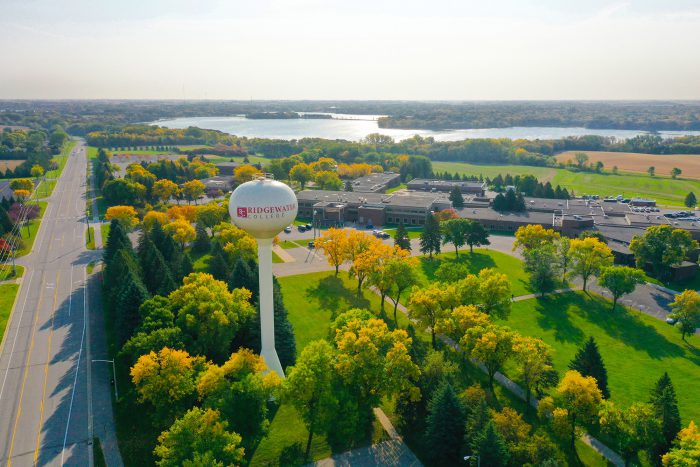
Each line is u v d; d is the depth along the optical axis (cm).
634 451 5900
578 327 9969
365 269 10638
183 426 5444
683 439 5253
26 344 9012
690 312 9375
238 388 6141
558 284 12306
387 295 11350
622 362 8650
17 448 6384
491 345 7031
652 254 13038
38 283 12056
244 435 6069
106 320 9969
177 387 6288
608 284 10825
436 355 7075
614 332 9788
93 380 7862
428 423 6231
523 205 19238
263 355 7475
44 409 7156
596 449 6444
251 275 9612
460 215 18650
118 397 7394
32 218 18038
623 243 14862
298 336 9281
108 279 10525
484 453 5309
